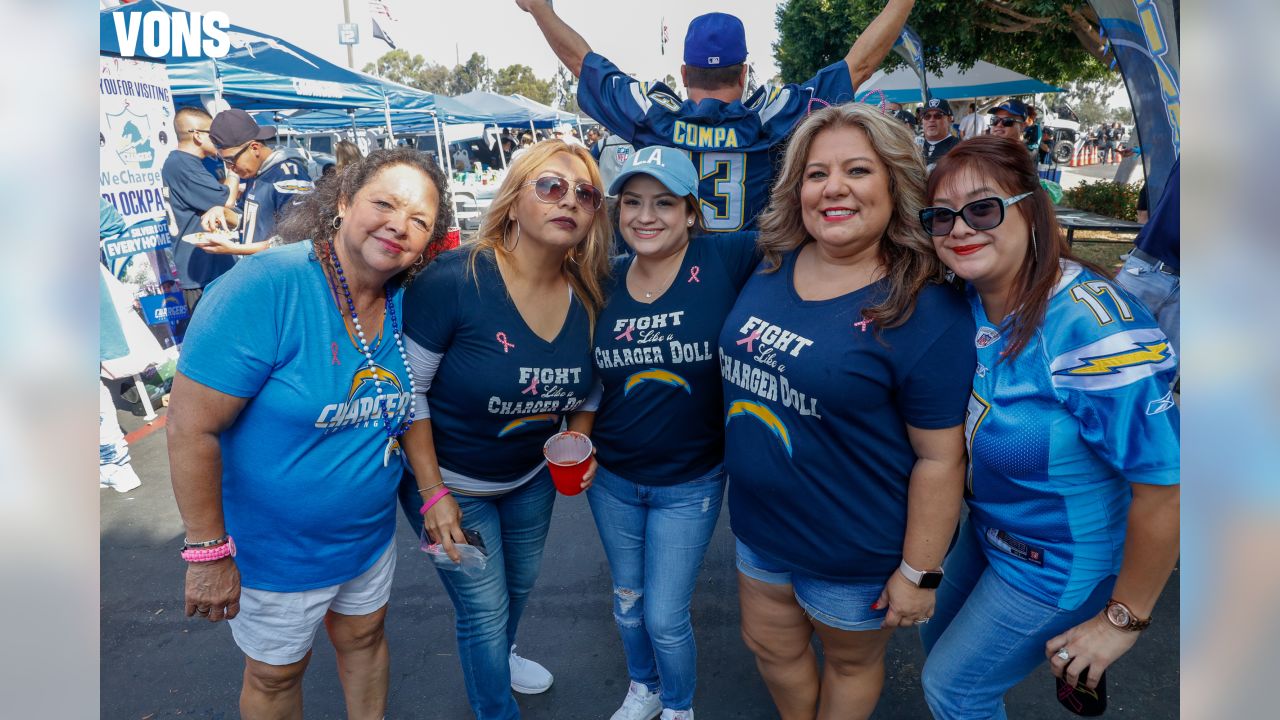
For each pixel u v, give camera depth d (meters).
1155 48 3.18
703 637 2.91
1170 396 1.40
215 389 1.56
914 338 1.58
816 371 1.63
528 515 2.28
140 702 2.57
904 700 2.54
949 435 1.62
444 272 1.92
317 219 1.69
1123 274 3.29
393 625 3.01
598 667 2.74
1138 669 2.60
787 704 2.16
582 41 2.90
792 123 2.74
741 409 1.82
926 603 1.72
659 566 2.16
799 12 16.11
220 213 5.54
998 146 1.50
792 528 1.80
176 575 3.40
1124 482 1.58
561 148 1.90
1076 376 1.45
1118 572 1.59
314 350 1.65
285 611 1.76
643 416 2.06
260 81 7.62
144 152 5.42
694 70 2.71
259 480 1.67
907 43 6.92
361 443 1.78
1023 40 12.46
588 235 2.02
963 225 1.49
